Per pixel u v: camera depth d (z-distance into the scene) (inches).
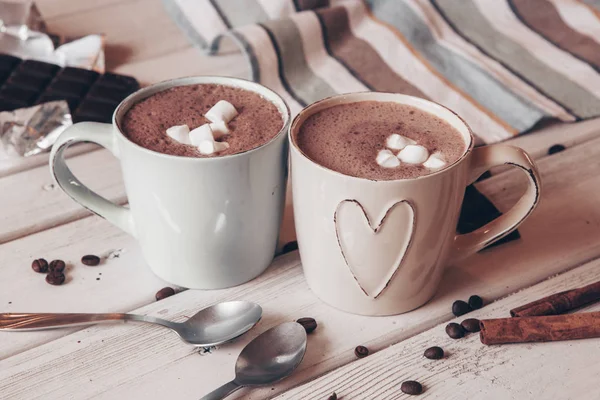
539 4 34.3
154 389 21.5
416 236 21.9
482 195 25.8
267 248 23.9
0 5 32.1
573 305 23.0
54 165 23.5
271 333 22.4
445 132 23.1
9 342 22.5
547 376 21.7
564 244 25.0
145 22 35.1
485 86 30.7
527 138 29.0
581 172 27.5
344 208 21.6
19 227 25.6
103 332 22.7
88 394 21.4
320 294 23.4
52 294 23.7
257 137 22.8
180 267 23.5
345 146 22.6
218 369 21.9
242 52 33.4
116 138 22.8
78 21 35.0
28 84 30.0
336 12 33.1
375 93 24.0
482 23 33.8
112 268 24.5
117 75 30.7
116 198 26.7
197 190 22.0
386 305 23.0
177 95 24.2
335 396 21.3
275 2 33.6
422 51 32.5
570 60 32.1
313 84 31.2
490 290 23.9
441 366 22.0
